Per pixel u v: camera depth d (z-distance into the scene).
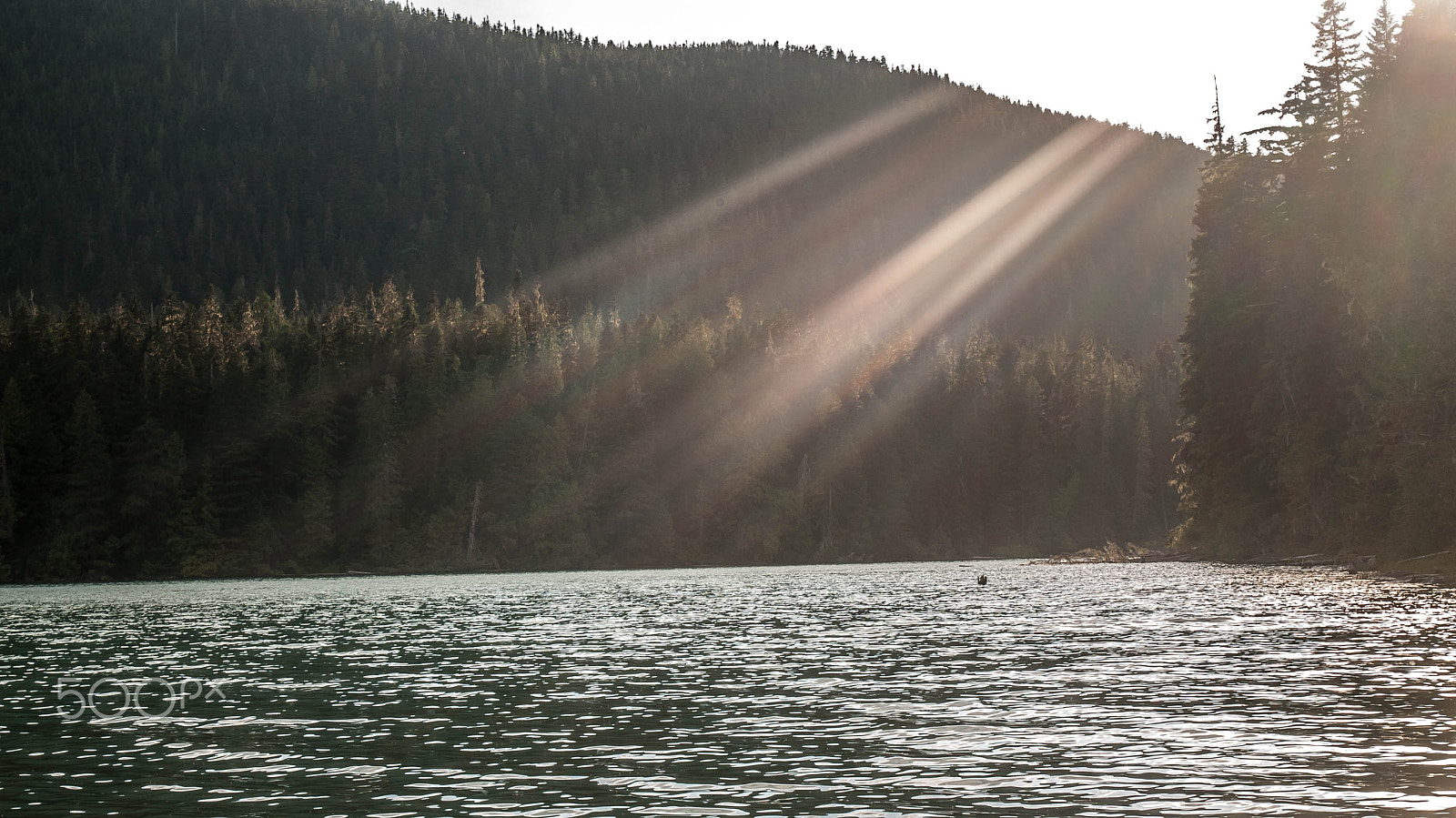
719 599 56.12
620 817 13.56
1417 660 25.41
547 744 18.06
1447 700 20.20
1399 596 42.72
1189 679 23.44
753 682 24.52
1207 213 81.94
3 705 22.78
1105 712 19.88
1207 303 79.25
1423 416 56.75
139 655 32.16
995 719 19.45
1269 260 75.19
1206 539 81.44
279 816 13.84
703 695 22.80
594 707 21.55
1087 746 17.08
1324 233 69.44
